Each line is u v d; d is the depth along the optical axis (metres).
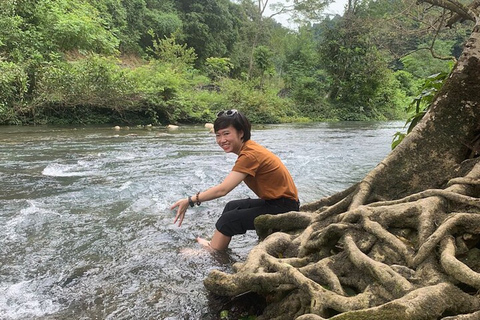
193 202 2.89
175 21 31.45
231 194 5.03
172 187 5.26
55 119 15.65
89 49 19.08
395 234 2.11
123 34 27.36
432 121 2.76
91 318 2.11
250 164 2.87
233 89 23.50
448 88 2.78
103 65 15.95
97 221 3.81
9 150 8.41
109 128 14.95
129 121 17.81
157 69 20.62
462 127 2.69
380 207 2.23
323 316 1.71
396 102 32.16
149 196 4.79
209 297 2.34
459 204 2.16
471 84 2.71
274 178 2.96
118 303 2.27
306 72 30.92
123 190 5.04
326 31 29.61
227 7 38.69
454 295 1.58
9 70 13.59
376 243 2.05
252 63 32.62
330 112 28.00
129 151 8.73
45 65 15.35
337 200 2.98
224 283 2.18
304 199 4.68
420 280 1.71
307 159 8.16
